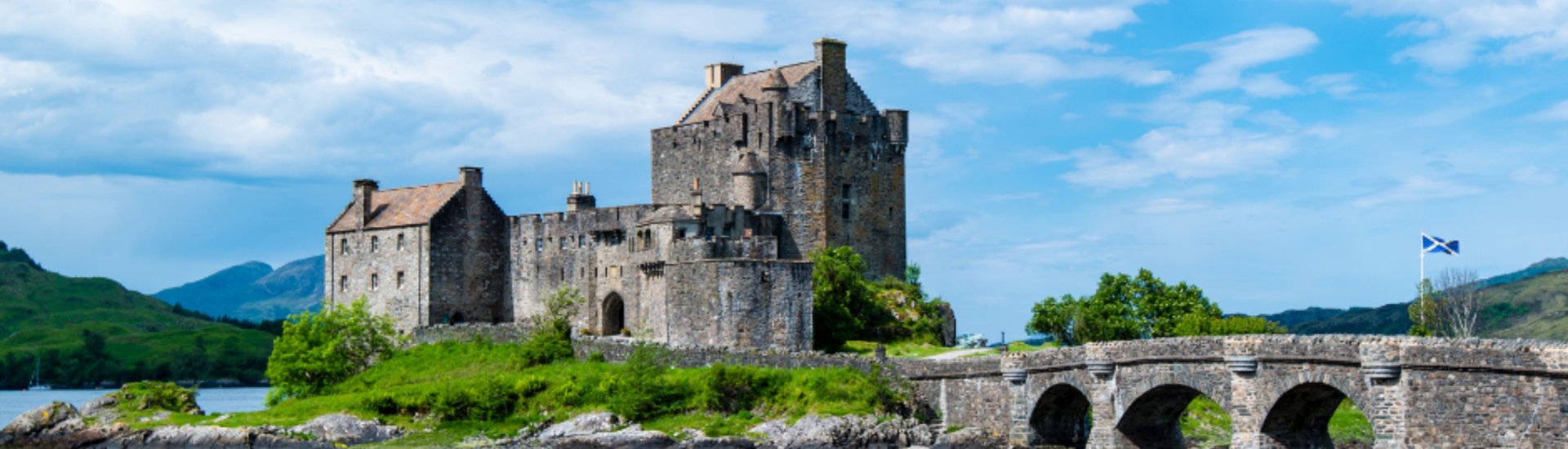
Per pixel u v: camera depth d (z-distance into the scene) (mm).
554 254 193750
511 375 159500
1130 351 115875
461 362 173750
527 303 197750
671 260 173875
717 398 143375
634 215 181750
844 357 147250
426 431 148625
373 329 184000
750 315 166750
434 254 194000
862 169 196125
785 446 134625
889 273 198500
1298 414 105375
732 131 191250
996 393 133250
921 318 185750
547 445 139625
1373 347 94688
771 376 144625
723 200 192250
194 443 148875
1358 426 138375
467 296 197500
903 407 140500
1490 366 89062
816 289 177000
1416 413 92938
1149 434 119562
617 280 184000
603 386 148250
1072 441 130875
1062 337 177250
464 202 197500
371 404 153375
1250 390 104938
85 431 153625
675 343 171750
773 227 187625
